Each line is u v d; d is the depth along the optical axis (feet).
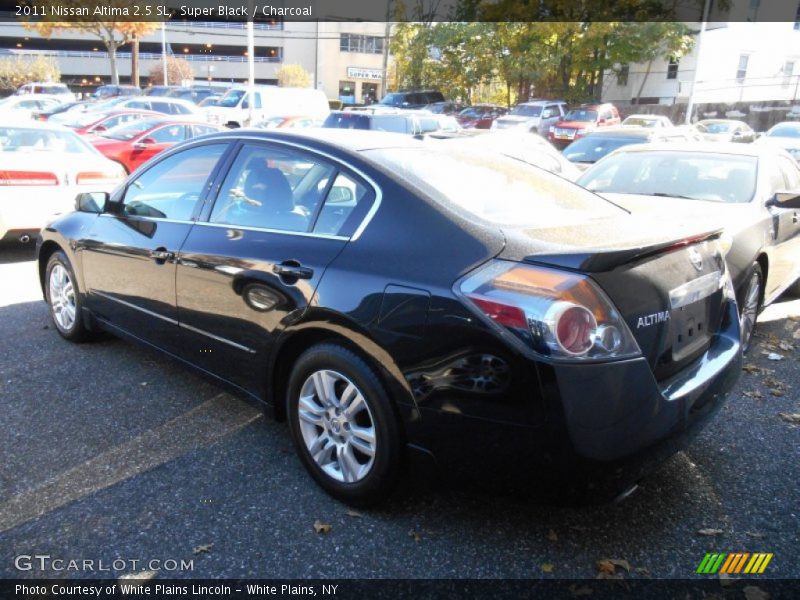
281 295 10.12
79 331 15.98
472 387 8.18
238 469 10.83
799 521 9.77
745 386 14.76
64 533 9.11
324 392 9.89
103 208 14.58
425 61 115.34
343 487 9.78
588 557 8.86
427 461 8.83
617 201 17.72
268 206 11.19
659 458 8.58
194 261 11.75
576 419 7.75
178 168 13.12
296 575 8.42
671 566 8.73
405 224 9.34
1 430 11.87
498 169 11.73
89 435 11.82
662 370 8.93
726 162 19.24
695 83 91.71
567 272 8.07
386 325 8.82
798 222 19.06
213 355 11.78
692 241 9.52
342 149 10.63
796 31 114.52
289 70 175.94
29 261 25.52
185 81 153.38
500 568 8.63
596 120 77.00
